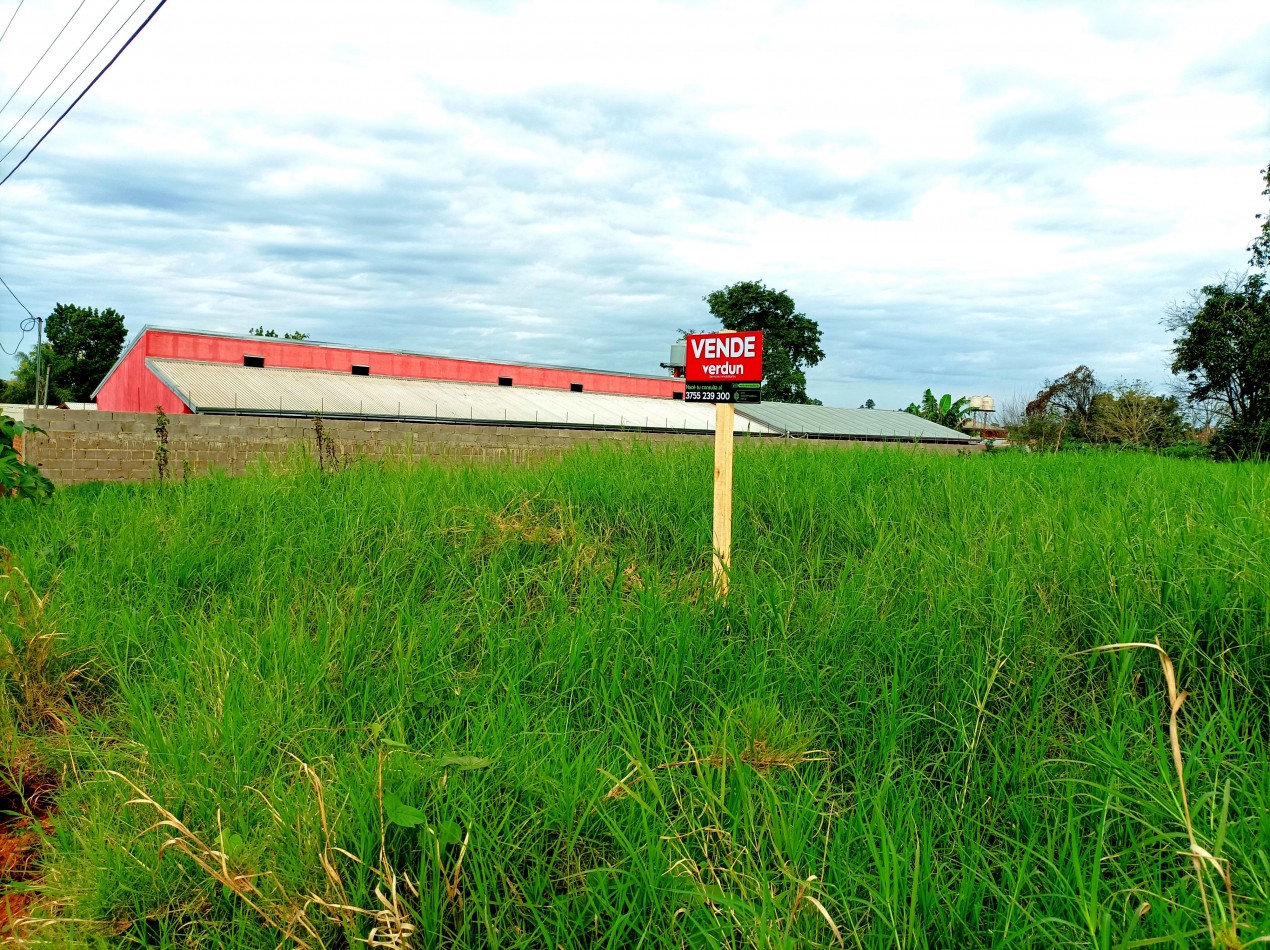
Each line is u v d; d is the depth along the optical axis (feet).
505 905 8.22
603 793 9.66
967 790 10.30
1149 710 11.31
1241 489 20.42
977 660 12.25
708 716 12.13
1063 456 37.47
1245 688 11.39
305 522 23.56
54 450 51.19
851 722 11.96
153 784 10.96
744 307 182.19
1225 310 99.19
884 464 29.55
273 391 76.02
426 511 23.52
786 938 7.20
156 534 22.30
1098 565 14.53
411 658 13.88
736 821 9.26
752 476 25.79
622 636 14.52
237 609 17.90
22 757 12.96
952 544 17.63
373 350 97.25
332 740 11.78
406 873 8.43
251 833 9.64
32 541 22.17
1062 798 9.45
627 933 8.20
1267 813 8.34
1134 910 7.89
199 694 13.20
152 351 81.41
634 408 105.09
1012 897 7.72
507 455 34.83
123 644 16.52
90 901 9.00
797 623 15.31
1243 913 7.06
